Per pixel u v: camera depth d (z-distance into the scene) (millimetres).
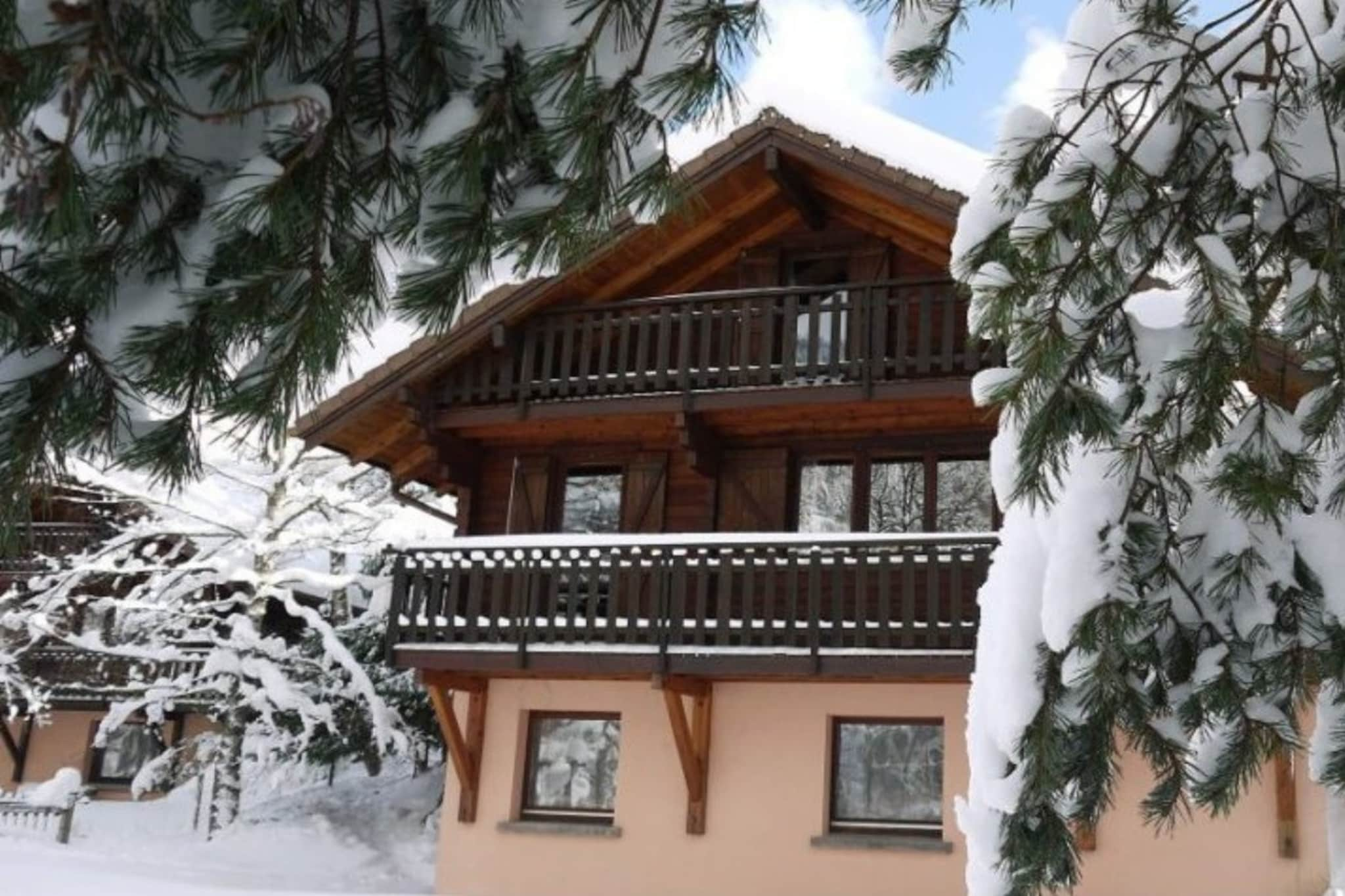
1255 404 3473
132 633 20578
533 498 14281
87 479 3016
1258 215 3586
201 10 2492
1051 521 3629
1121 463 3488
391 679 19781
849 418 13188
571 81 2740
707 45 2908
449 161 2736
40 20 2203
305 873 17031
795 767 12453
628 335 13266
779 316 13547
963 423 13102
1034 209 3529
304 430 13320
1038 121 3799
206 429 3037
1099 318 3500
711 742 12742
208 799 20781
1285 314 3496
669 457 14031
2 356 2527
